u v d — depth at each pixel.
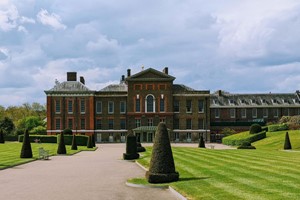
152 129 102.25
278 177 23.86
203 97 104.88
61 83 105.88
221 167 30.14
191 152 48.50
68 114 104.38
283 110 117.75
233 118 117.31
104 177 29.41
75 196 21.45
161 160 24.67
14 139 111.38
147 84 104.06
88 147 73.25
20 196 21.52
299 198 17.69
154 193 21.91
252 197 18.33
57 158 48.44
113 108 105.06
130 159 45.22
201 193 20.08
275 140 72.31
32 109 175.75
